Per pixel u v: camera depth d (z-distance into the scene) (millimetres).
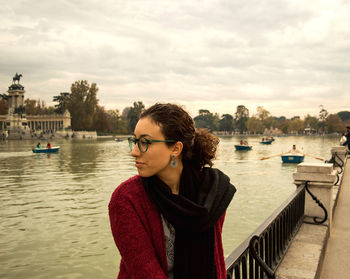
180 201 1223
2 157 42500
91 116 127250
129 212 1185
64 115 127500
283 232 3988
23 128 117812
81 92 128375
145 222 1210
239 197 15305
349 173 11906
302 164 5508
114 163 34500
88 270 7730
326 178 5254
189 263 1278
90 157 42469
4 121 126938
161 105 1322
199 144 1398
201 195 1318
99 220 11570
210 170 1444
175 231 1271
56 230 10523
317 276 3635
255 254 2309
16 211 13078
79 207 13617
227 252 8617
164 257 1249
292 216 4547
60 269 7750
